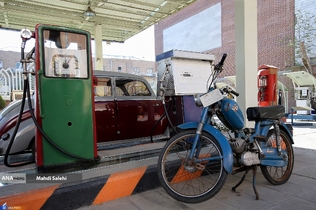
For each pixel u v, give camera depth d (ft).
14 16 23.80
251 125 13.82
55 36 8.70
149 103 14.19
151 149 11.98
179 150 11.17
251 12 13.80
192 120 12.54
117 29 28.84
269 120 9.39
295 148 14.99
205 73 12.56
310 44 33.50
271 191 8.91
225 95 8.67
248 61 13.76
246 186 9.45
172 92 12.14
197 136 8.00
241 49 13.83
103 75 13.19
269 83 19.02
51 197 7.26
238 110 8.69
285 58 36.01
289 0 35.37
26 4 21.12
